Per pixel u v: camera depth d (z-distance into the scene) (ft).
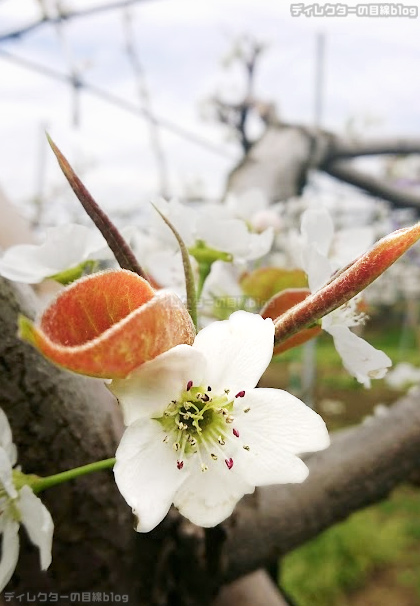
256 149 1.45
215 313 0.50
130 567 0.48
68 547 0.46
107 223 0.30
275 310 0.37
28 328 0.22
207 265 0.47
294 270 0.46
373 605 2.15
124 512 0.46
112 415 0.45
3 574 0.32
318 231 0.41
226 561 0.50
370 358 0.37
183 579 0.48
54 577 0.47
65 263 0.41
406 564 2.33
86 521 0.45
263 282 0.46
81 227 0.41
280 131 1.51
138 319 0.24
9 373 0.40
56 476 0.33
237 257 0.47
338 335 0.37
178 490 0.29
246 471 0.29
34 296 0.43
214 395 0.29
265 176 1.36
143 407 0.28
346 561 2.32
